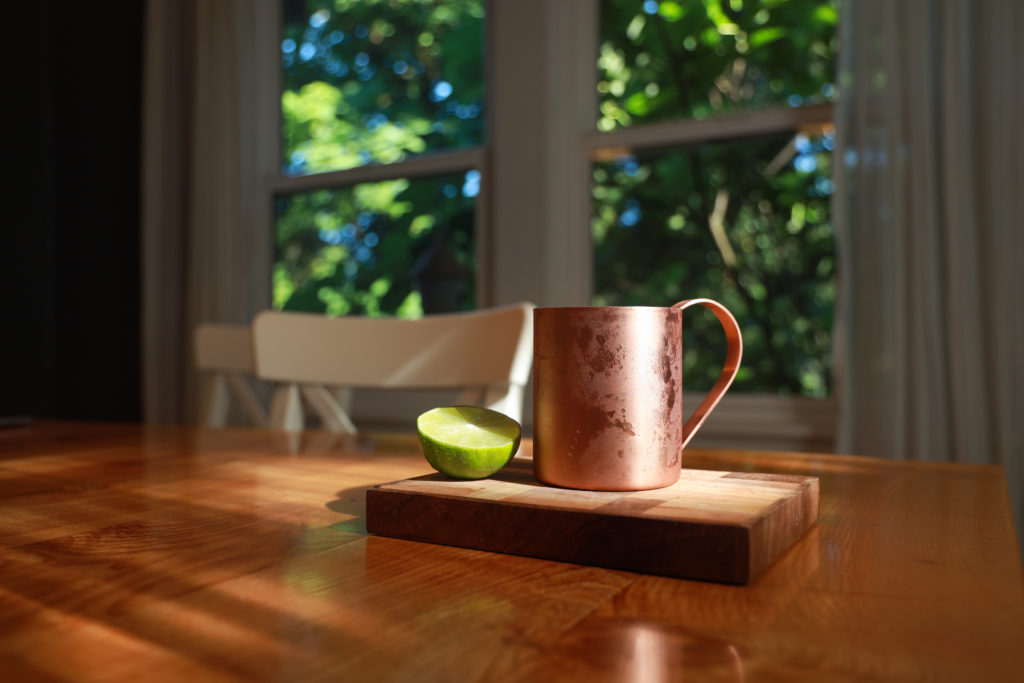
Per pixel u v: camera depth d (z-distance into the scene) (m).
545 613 0.40
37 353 2.42
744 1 2.47
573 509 0.47
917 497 0.66
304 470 0.79
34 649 0.36
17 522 0.57
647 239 2.56
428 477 0.58
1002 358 1.85
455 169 2.81
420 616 0.39
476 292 2.78
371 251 3.00
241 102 3.02
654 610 0.40
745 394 2.42
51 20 3.34
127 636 0.37
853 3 2.08
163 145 3.10
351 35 3.09
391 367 1.24
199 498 0.65
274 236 3.18
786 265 2.39
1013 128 1.88
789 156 2.39
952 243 1.90
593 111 2.63
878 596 0.42
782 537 0.49
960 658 0.35
